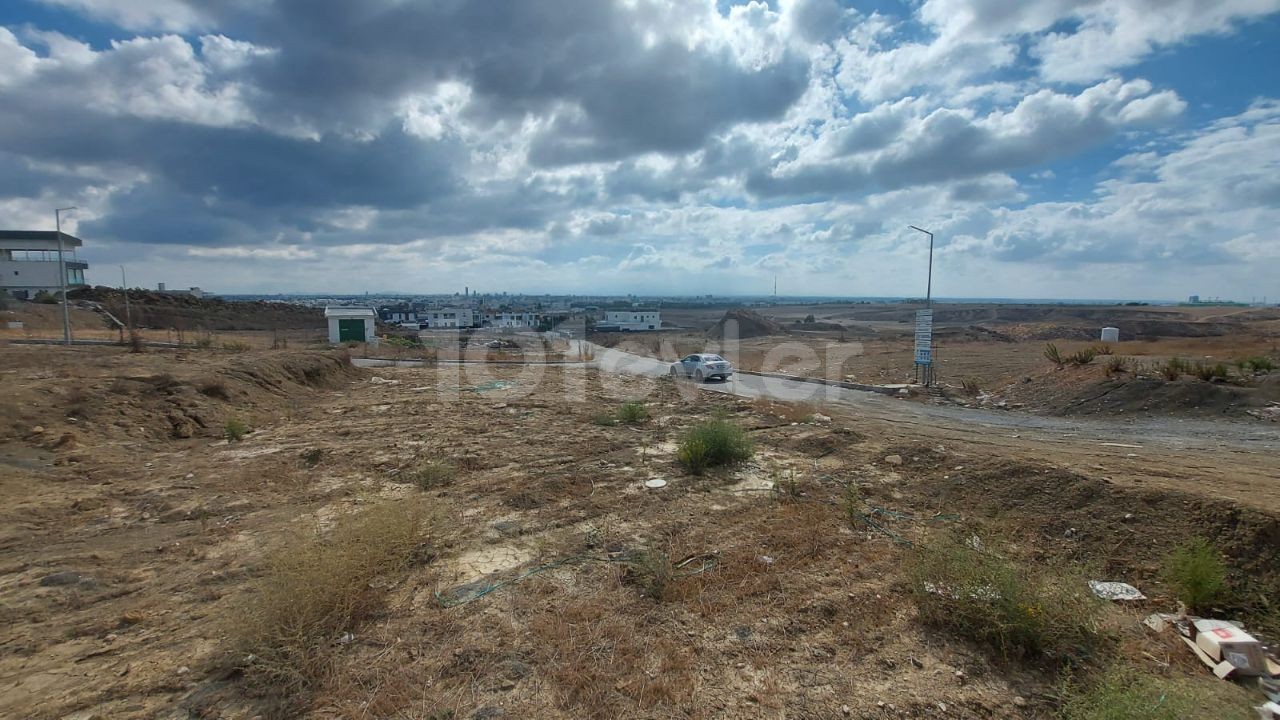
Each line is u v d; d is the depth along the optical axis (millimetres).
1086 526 6059
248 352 25828
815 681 3908
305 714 3561
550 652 4191
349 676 3900
